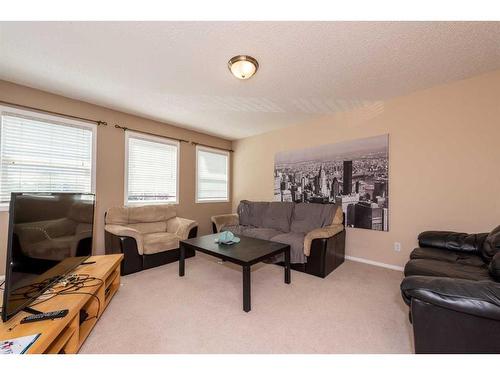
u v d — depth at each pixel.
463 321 1.02
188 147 4.29
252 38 1.74
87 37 1.72
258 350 1.40
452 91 2.45
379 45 1.81
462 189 2.39
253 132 4.46
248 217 3.99
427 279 1.12
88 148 3.04
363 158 3.11
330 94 2.75
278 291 2.21
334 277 2.57
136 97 2.86
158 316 1.77
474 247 1.96
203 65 2.12
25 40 1.75
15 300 1.14
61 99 2.79
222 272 2.74
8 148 2.45
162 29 1.64
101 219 3.15
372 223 3.02
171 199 4.04
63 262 1.62
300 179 3.85
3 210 2.39
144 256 2.78
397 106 2.83
